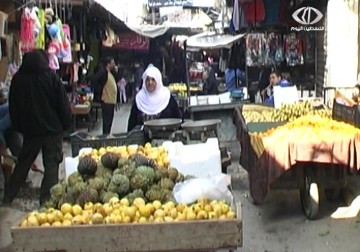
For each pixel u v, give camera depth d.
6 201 7.12
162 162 4.61
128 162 4.35
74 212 3.77
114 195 3.99
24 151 6.97
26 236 3.57
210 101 10.45
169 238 3.57
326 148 5.95
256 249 5.55
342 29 10.45
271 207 6.96
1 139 7.65
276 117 8.51
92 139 6.18
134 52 24.38
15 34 9.66
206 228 3.57
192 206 3.77
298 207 6.91
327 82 10.99
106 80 12.16
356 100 8.70
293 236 5.91
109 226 3.57
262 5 11.98
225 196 4.05
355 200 6.69
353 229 6.04
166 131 6.87
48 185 6.88
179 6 18.33
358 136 6.00
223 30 16.67
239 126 8.41
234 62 13.88
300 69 12.31
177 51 21.52
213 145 4.98
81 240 3.57
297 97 9.80
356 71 10.34
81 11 15.01
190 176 4.48
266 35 12.02
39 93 6.75
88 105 13.80
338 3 10.46
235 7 12.60
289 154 5.94
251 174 6.86
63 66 13.41
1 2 9.41
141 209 3.76
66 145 11.68
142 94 7.35
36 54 6.75
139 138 6.28
